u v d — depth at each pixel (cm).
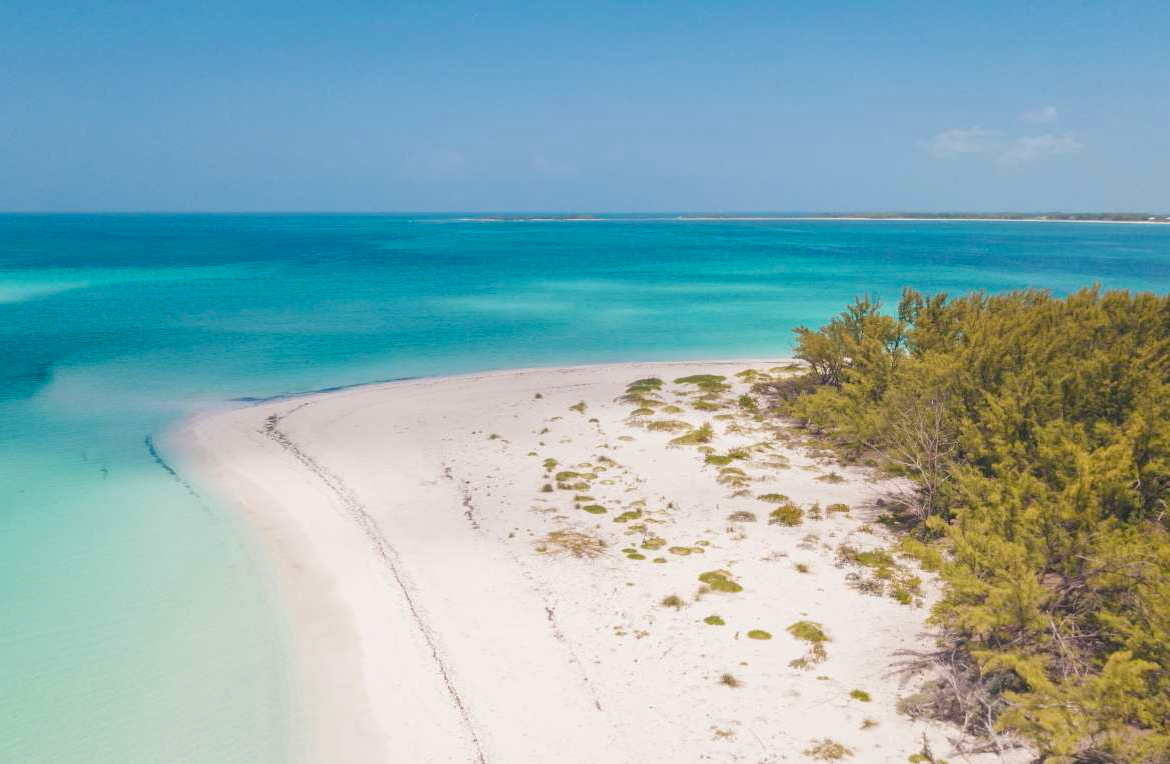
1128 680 1035
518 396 3228
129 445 2527
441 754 1114
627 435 2644
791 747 1102
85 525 1892
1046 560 1367
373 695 1246
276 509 2008
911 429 1966
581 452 2472
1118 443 1599
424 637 1402
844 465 2327
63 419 2817
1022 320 2508
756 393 3203
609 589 1565
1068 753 1016
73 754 1110
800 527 1870
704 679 1262
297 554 1745
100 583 1606
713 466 2308
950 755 1082
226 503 2045
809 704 1195
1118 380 1972
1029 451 1767
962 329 2650
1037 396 1880
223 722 1183
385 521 1930
